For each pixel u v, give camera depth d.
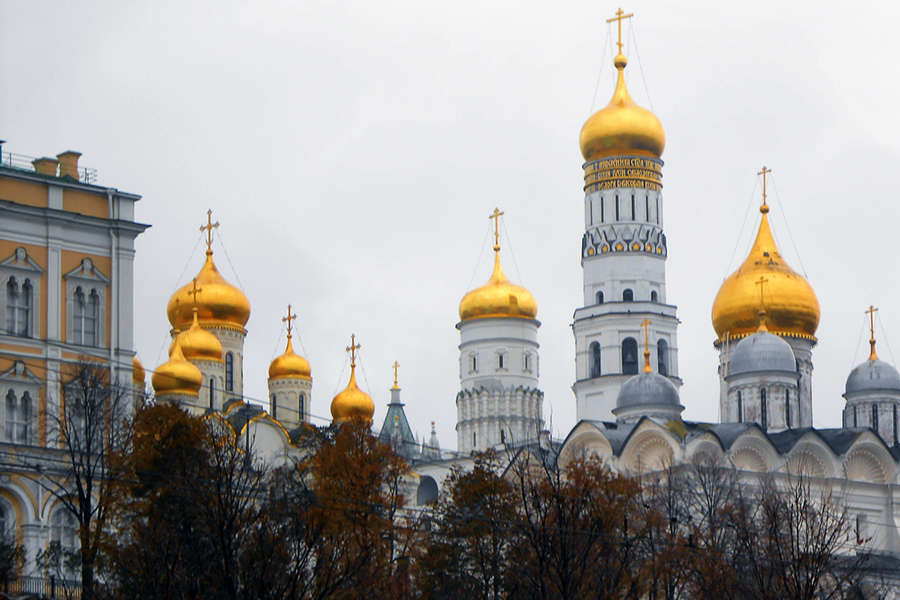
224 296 195.75
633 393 189.88
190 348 187.38
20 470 122.56
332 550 102.50
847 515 173.00
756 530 137.50
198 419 110.50
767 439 180.12
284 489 110.38
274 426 175.12
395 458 122.19
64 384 119.00
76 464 113.88
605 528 116.25
